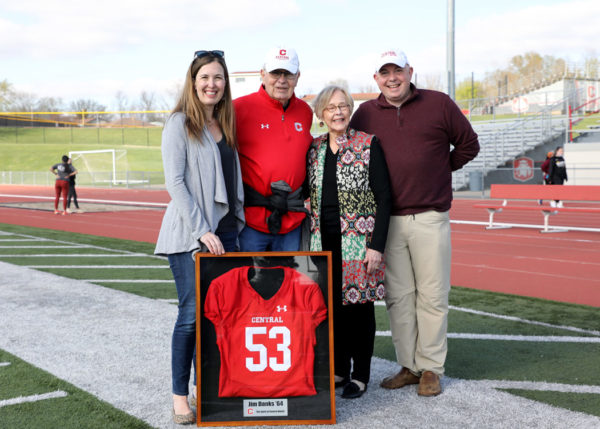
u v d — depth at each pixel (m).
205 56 3.25
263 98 3.68
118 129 89.00
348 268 3.57
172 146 3.24
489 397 3.54
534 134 28.50
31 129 86.94
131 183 46.31
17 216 16.95
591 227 12.82
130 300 6.13
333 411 3.24
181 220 3.27
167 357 4.34
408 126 3.67
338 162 3.58
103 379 3.90
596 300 6.05
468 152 3.87
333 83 3.62
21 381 3.85
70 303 6.01
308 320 3.29
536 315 5.45
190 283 3.29
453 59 17.70
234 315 3.27
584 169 23.31
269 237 3.68
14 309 5.77
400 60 3.56
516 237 11.20
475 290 6.58
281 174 3.58
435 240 3.71
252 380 3.25
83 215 17.23
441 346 3.72
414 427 3.14
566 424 3.12
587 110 34.09
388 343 4.73
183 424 3.24
